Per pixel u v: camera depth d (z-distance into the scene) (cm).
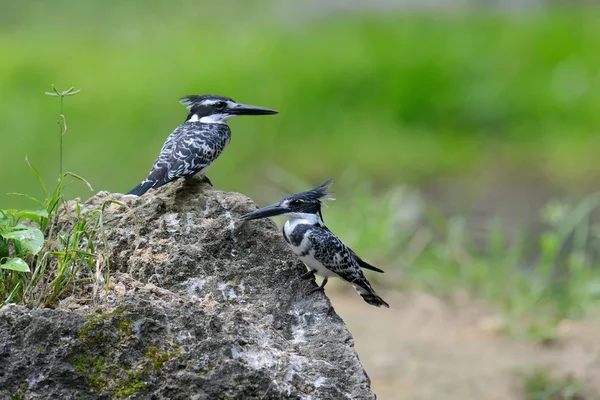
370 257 1307
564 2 2872
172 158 693
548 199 1666
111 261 595
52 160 1725
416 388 921
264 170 1822
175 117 1958
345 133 2000
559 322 1149
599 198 1636
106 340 486
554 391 909
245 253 614
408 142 1973
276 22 2767
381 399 891
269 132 1969
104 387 475
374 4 2912
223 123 756
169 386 479
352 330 1081
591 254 1398
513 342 1070
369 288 676
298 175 1781
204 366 487
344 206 1470
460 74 2208
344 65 2231
